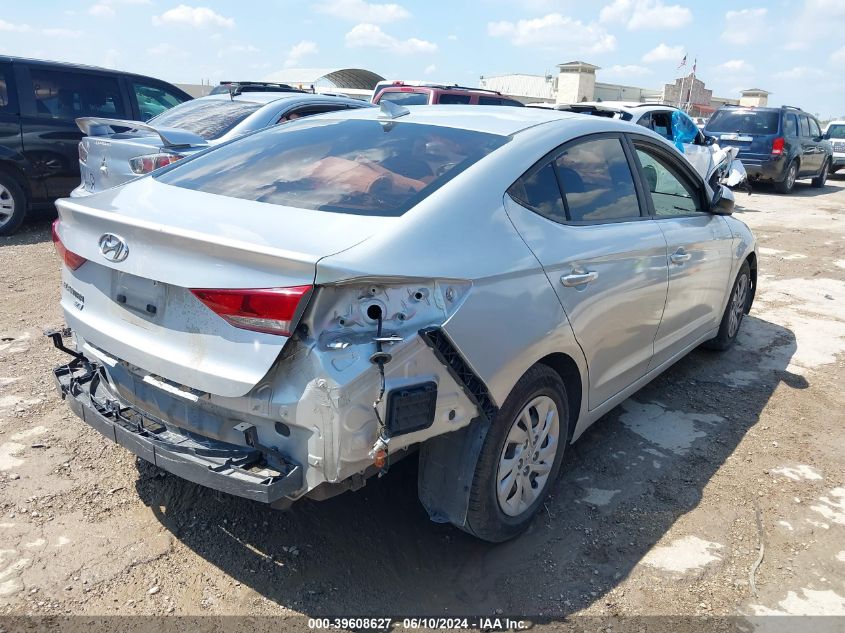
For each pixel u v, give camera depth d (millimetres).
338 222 2410
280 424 2240
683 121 11867
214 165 3219
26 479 3244
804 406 4539
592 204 3311
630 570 2861
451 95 11117
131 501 3131
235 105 7246
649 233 3633
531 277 2711
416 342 2262
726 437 4066
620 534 3096
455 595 2670
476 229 2586
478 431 2623
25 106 8422
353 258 2172
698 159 11266
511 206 2795
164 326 2406
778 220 12109
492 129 3162
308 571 2748
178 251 2320
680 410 4410
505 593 2693
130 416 2639
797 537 3133
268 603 2568
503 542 2984
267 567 2758
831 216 12758
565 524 3148
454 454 2645
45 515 2992
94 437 3658
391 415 2225
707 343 5344
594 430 4086
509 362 2594
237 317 2191
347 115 3662
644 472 3637
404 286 2273
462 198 2615
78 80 8883
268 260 2135
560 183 3117
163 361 2375
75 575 2652
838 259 8969
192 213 2570
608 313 3242
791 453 3904
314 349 2129
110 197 2969
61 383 2861
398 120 3361
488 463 2643
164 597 2568
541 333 2744
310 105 7406
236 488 2209
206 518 3039
